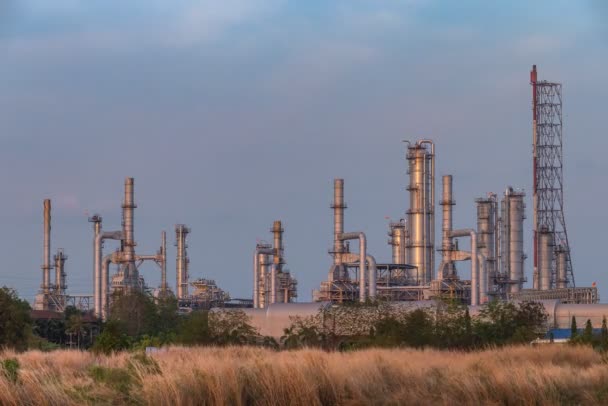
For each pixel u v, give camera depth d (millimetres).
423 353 112375
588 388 68938
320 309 194625
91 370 73438
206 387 60656
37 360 88125
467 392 66688
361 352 102750
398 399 65250
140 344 149500
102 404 61250
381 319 177625
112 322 142625
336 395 63625
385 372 71375
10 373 62281
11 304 178375
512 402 66312
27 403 59250
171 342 186375
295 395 61406
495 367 77438
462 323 169750
